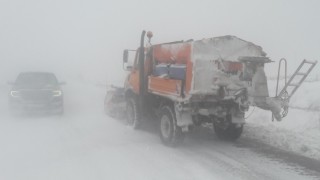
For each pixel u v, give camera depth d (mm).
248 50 9219
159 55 10297
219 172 7316
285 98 9070
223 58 8859
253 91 8914
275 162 7980
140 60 10977
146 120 11547
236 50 9062
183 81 8898
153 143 9844
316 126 10523
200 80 8617
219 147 9398
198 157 8430
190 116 9141
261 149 9117
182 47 9070
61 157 8430
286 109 9086
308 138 9562
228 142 9953
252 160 8148
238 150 9062
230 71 8938
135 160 8164
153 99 10828
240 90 8852
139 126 11664
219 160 8172
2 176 7113
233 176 7070
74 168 7582
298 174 7176
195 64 8570
